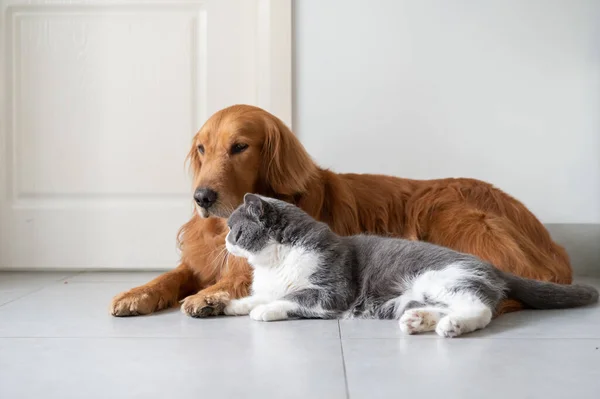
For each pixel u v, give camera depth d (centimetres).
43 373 146
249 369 148
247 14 341
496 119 338
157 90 343
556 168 337
